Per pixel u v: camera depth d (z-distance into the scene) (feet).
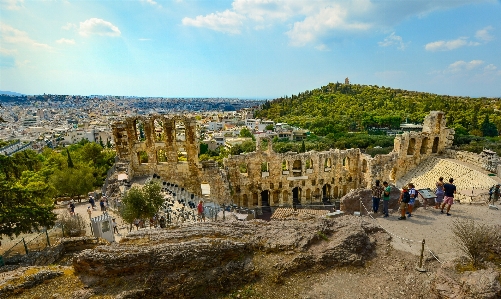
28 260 83.46
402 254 66.18
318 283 59.16
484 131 467.52
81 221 121.39
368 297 54.39
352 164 232.12
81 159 263.08
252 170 206.49
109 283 59.06
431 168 232.53
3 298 56.59
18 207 93.71
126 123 172.24
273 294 57.06
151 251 61.11
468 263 56.70
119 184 155.02
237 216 120.88
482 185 177.78
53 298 56.13
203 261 61.05
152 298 57.21
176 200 143.02
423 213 87.92
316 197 224.53
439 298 49.08
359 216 85.97
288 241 68.03
